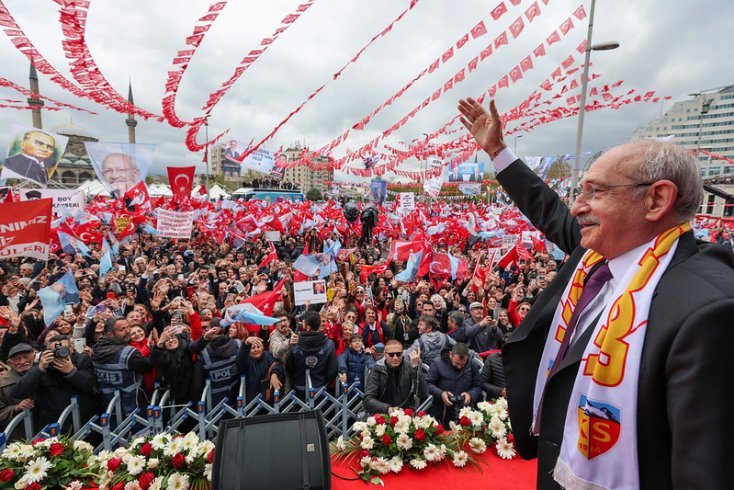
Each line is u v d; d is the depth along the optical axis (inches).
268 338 292.5
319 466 105.4
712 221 854.5
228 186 2741.1
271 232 650.2
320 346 221.9
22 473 123.0
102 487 119.0
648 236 51.2
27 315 304.0
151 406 185.3
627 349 45.9
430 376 211.8
